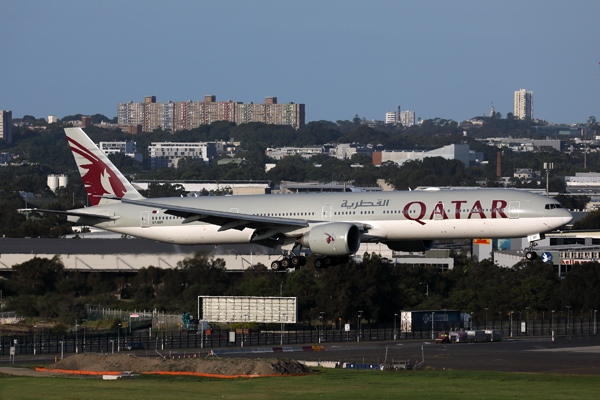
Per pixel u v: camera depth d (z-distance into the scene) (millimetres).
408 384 171750
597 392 155000
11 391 156875
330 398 146125
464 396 148000
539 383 174250
